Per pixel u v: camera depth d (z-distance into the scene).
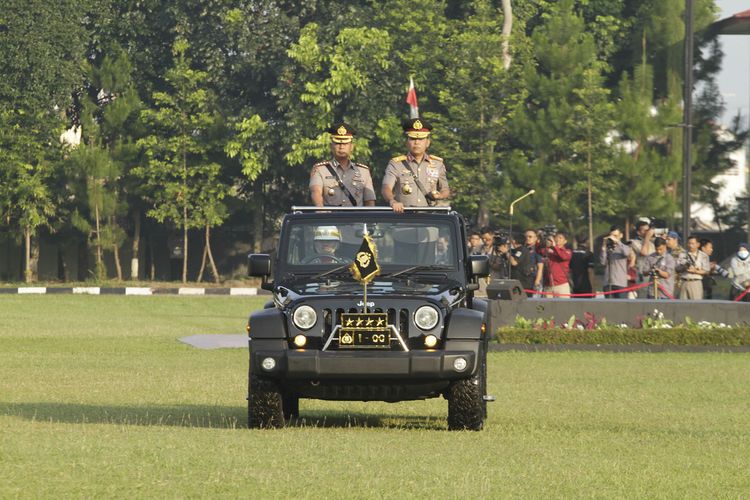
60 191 136.62
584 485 20.36
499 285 61.69
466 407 28.06
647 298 68.88
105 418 30.44
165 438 24.89
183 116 135.38
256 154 132.12
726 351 58.56
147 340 62.81
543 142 117.44
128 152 134.50
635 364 51.88
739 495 19.86
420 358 27.03
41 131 134.50
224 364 49.91
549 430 28.81
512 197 115.38
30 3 132.50
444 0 134.25
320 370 27.02
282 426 28.25
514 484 20.20
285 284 29.59
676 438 27.72
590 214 116.75
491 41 124.00
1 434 25.19
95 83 137.12
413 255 30.36
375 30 128.62
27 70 133.25
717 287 117.94
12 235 137.12
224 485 19.31
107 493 18.48
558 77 120.62
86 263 148.62
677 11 124.81
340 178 32.88
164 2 140.38
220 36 135.00
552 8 135.62
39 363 49.78
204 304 98.94
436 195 32.97
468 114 122.38
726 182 130.62
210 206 136.25
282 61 132.62
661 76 127.25
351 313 27.41
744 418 32.94
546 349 58.50
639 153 115.19
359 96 129.12
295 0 137.25
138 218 144.38
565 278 68.12
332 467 21.38
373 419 31.81
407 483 19.86
